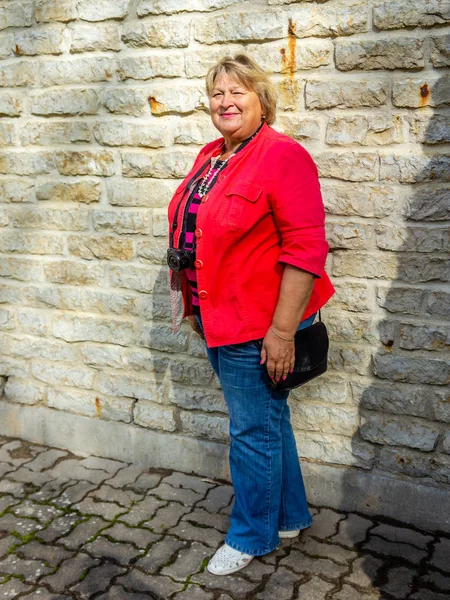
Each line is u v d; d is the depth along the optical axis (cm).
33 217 330
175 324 244
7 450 345
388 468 273
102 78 298
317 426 284
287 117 263
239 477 242
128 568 249
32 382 351
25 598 234
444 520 266
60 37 303
